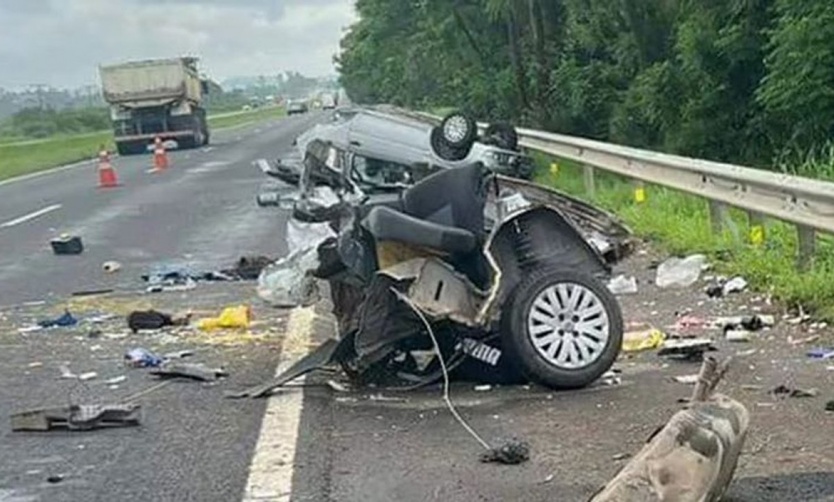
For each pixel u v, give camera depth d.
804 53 18.30
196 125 52.94
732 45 21.34
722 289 10.59
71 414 7.45
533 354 7.65
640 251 13.19
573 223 8.05
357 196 9.64
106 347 10.09
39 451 6.96
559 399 7.49
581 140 19.27
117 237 19.17
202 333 10.48
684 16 23.34
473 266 8.00
